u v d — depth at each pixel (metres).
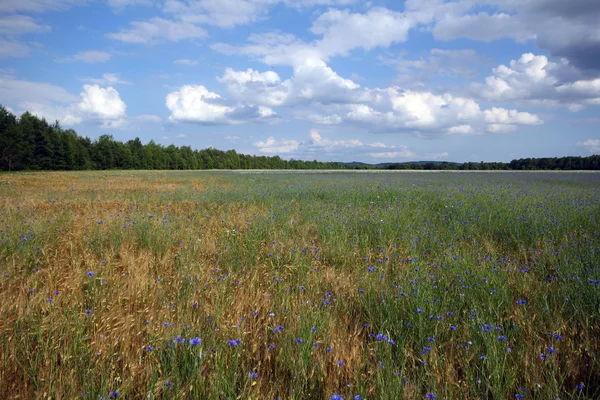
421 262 4.72
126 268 4.57
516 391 2.34
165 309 3.23
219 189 16.00
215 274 4.46
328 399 2.20
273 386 2.32
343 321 3.29
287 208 9.91
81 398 2.09
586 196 12.13
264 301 3.46
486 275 4.16
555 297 3.61
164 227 6.62
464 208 9.52
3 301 3.12
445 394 2.21
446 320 3.20
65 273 4.25
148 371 2.33
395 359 2.69
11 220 6.99
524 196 12.34
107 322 2.88
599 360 2.56
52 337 2.59
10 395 2.18
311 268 4.69
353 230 7.12
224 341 2.71
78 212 9.07
